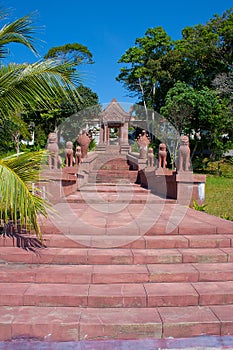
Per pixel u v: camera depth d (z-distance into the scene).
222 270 3.51
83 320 2.75
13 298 3.02
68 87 3.94
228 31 18.66
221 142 17.53
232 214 7.82
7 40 4.00
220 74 18.66
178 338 2.71
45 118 14.95
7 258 3.69
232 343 2.66
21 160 3.31
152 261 3.71
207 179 14.02
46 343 2.64
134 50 22.58
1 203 3.13
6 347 2.58
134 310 2.97
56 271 3.42
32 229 3.97
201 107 16.27
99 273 3.37
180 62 20.70
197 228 4.43
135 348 2.59
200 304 3.07
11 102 3.99
